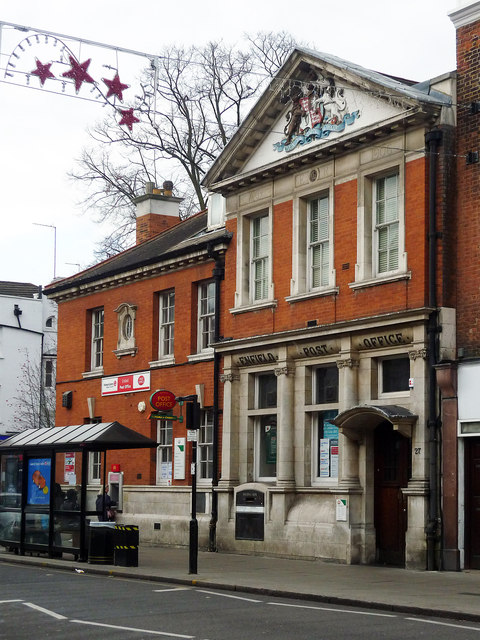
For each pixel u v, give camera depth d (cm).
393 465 2098
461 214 1992
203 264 2720
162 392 2581
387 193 2152
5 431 5434
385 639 1124
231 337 2534
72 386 3309
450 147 2019
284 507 2281
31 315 5769
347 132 2216
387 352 2088
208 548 2516
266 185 2464
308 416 2294
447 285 1986
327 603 1516
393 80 2195
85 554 2202
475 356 1928
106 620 1301
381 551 2100
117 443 2219
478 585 1684
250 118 2462
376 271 2147
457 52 2036
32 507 2414
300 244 2345
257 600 1534
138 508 2850
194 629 1212
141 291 2995
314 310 2275
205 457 2645
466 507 1906
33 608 1421
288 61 2347
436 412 1959
